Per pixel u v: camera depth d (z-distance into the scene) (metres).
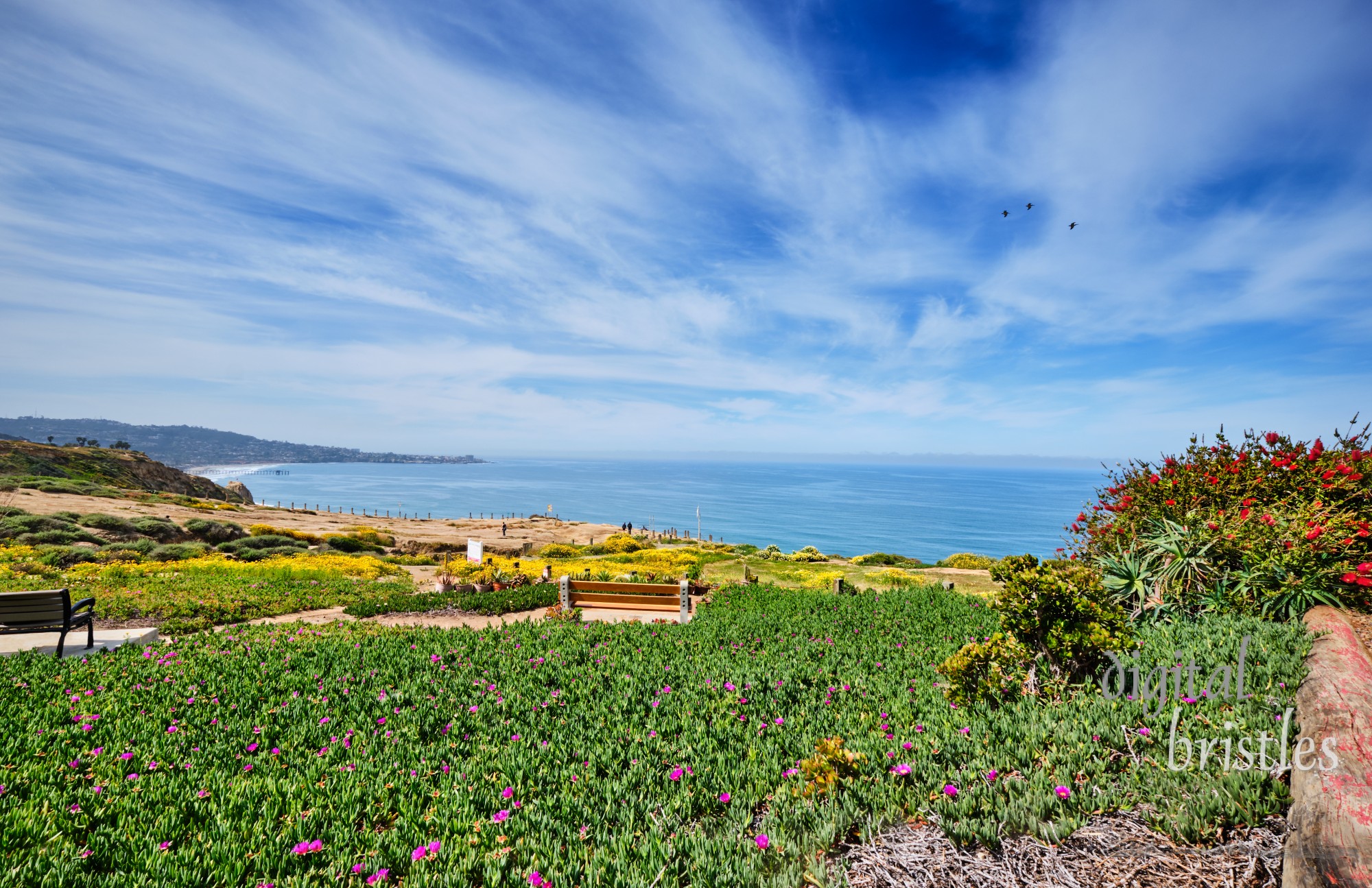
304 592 14.42
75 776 4.26
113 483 72.19
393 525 64.06
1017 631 5.50
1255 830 3.04
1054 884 2.83
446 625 11.19
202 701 5.99
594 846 3.54
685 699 6.07
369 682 6.74
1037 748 4.22
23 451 66.38
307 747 5.05
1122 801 3.38
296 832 3.57
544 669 7.17
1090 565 8.76
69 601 7.57
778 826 3.58
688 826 3.75
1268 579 6.90
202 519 36.59
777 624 9.77
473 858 3.32
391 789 4.20
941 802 3.49
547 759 4.69
